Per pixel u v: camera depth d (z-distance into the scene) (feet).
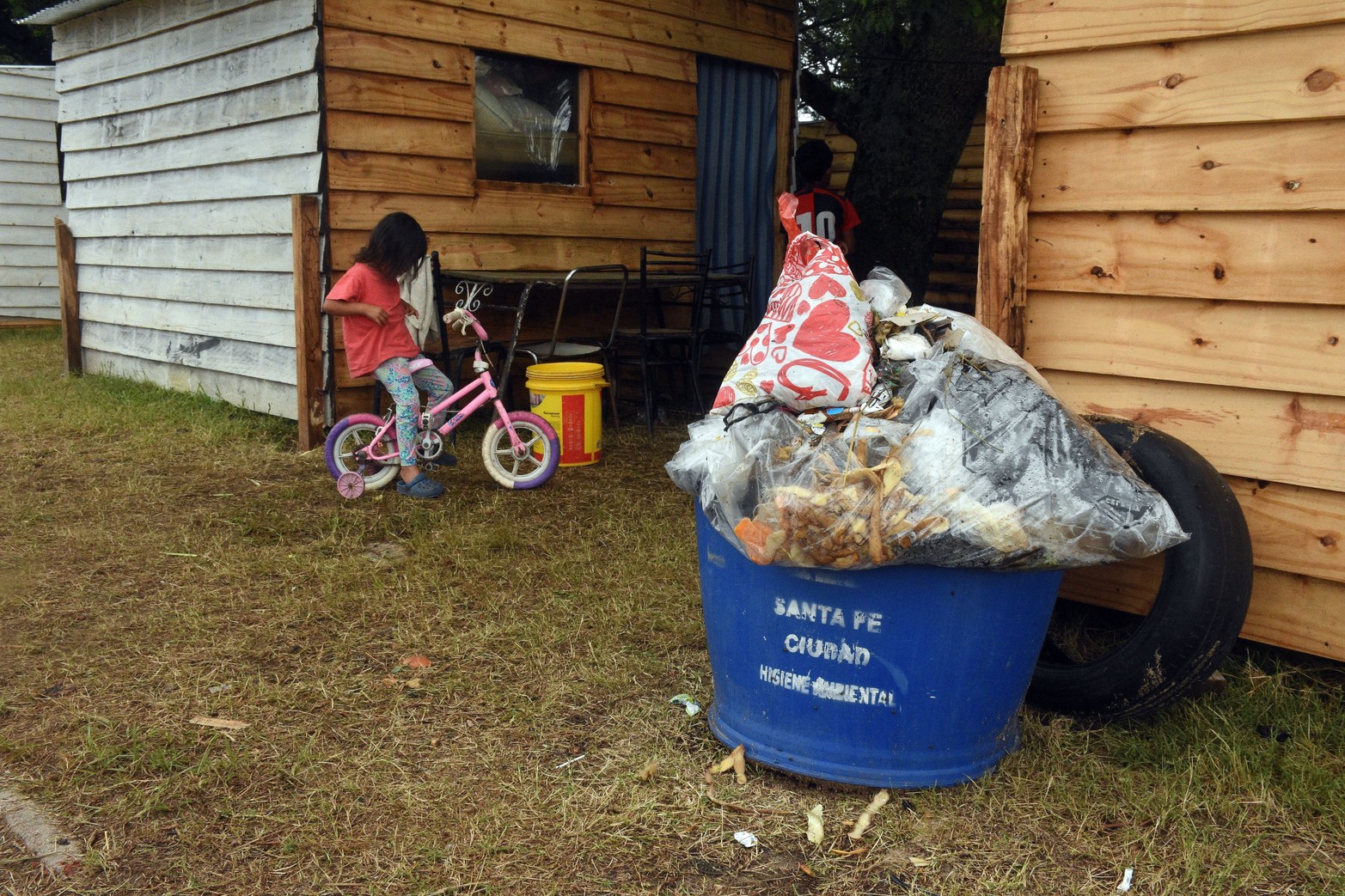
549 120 24.48
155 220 26.37
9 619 12.17
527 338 24.59
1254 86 9.69
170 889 7.34
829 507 7.83
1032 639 8.61
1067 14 10.67
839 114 32.01
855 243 27.48
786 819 8.27
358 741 9.43
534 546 15.05
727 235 29.14
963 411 8.30
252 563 14.12
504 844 7.88
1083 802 8.39
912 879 7.52
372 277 16.84
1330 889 7.27
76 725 9.62
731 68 28.35
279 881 7.45
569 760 9.15
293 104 20.99
